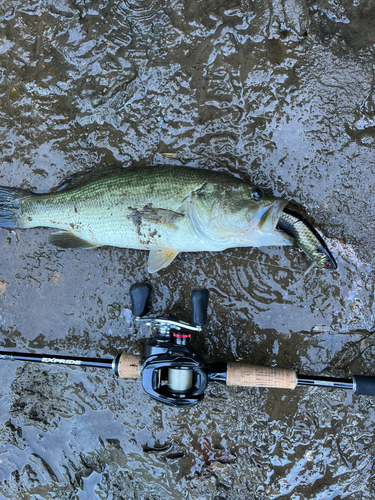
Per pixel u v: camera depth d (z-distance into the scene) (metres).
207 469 0.63
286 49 0.63
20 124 0.66
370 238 0.63
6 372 0.65
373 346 0.63
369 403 0.63
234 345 0.64
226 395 0.64
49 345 0.66
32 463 0.65
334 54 0.63
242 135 0.64
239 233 0.57
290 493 0.63
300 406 0.63
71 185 0.64
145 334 0.65
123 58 0.65
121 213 0.59
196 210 0.57
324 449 0.63
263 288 0.64
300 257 0.63
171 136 0.64
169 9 0.64
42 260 0.66
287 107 0.63
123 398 0.65
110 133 0.65
